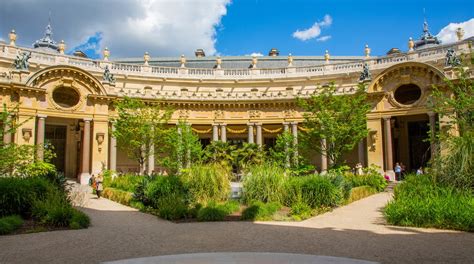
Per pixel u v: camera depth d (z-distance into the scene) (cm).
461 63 3991
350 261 1062
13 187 1922
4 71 4806
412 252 1188
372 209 2325
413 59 5275
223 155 4462
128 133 4422
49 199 1912
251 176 2441
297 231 1611
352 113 4069
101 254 1195
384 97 4853
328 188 2336
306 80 5906
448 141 2269
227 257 1119
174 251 1234
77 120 5009
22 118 4247
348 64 5791
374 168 4203
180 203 2117
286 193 2339
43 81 4450
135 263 1052
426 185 2103
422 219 1702
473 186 1981
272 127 5653
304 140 4359
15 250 1259
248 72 6138
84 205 2617
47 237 1493
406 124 5331
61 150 5147
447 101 3066
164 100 5306
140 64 6222
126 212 2311
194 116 5494
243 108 5572
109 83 4994
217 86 6050
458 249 1227
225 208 2078
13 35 5084
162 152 5066
